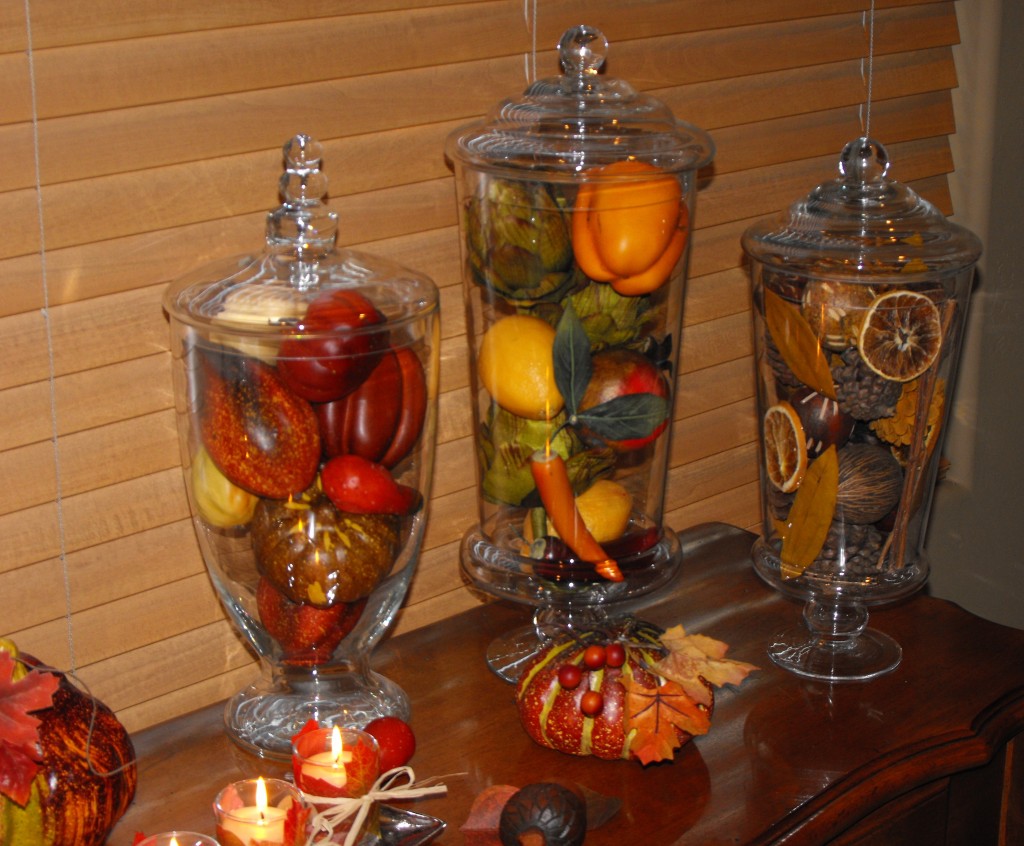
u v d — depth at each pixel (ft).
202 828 2.30
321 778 2.14
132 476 2.60
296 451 2.22
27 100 2.31
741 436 3.68
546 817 2.17
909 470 2.66
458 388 3.07
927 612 3.12
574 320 2.46
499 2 2.91
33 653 2.54
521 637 2.99
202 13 2.47
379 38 2.73
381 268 2.41
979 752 2.56
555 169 2.38
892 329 2.50
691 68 3.29
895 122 3.83
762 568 2.90
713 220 3.43
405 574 2.52
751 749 2.53
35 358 2.42
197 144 2.53
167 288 2.42
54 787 2.02
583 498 2.59
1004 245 4.07
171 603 2.73
